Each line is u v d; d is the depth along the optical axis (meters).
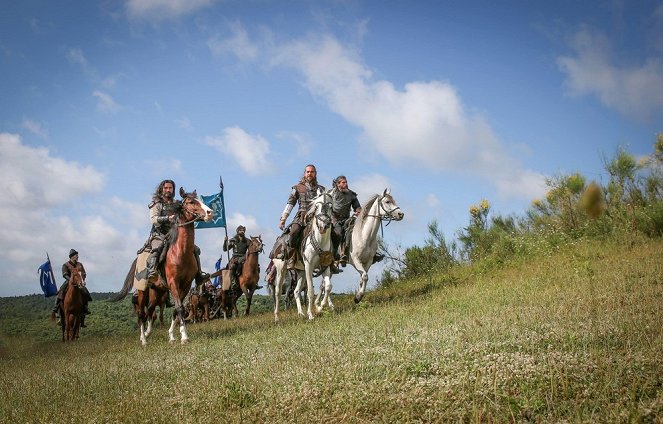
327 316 12.79
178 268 12.14
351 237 14.42
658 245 14.05
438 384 5.46
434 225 20.67
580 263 13.26
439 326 8.64
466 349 6.69
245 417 5.47
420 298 13.73
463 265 19.11
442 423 4.77
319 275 14.82
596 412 4.59
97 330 27.34
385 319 10.52
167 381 7.50
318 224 13.17
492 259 17.19
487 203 20.22
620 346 6.28
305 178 14.45
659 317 7.24
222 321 19.83
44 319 33.91
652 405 4.41
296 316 15.42
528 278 13.24
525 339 6.84
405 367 6.19
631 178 16.45
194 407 5.93
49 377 8.88
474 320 8.41
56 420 5.95
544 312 8.59
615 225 15.93
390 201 14.00
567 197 16.88
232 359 8.38
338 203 14.54
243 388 6.20
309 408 5.46
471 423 4.59
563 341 6.58
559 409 4.74
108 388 7.34
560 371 5.35
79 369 9.45
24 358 14.02
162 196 12.77
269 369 7.08
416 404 5.14
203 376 7.32
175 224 12.32
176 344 11.81
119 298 13.70
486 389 5.16
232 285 22.38
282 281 15.96
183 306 12.27
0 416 6.40
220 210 20.59
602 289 10.20
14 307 40.12
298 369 6.73
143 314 13.48
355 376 6.12
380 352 7.09
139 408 6.05
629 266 12.03
